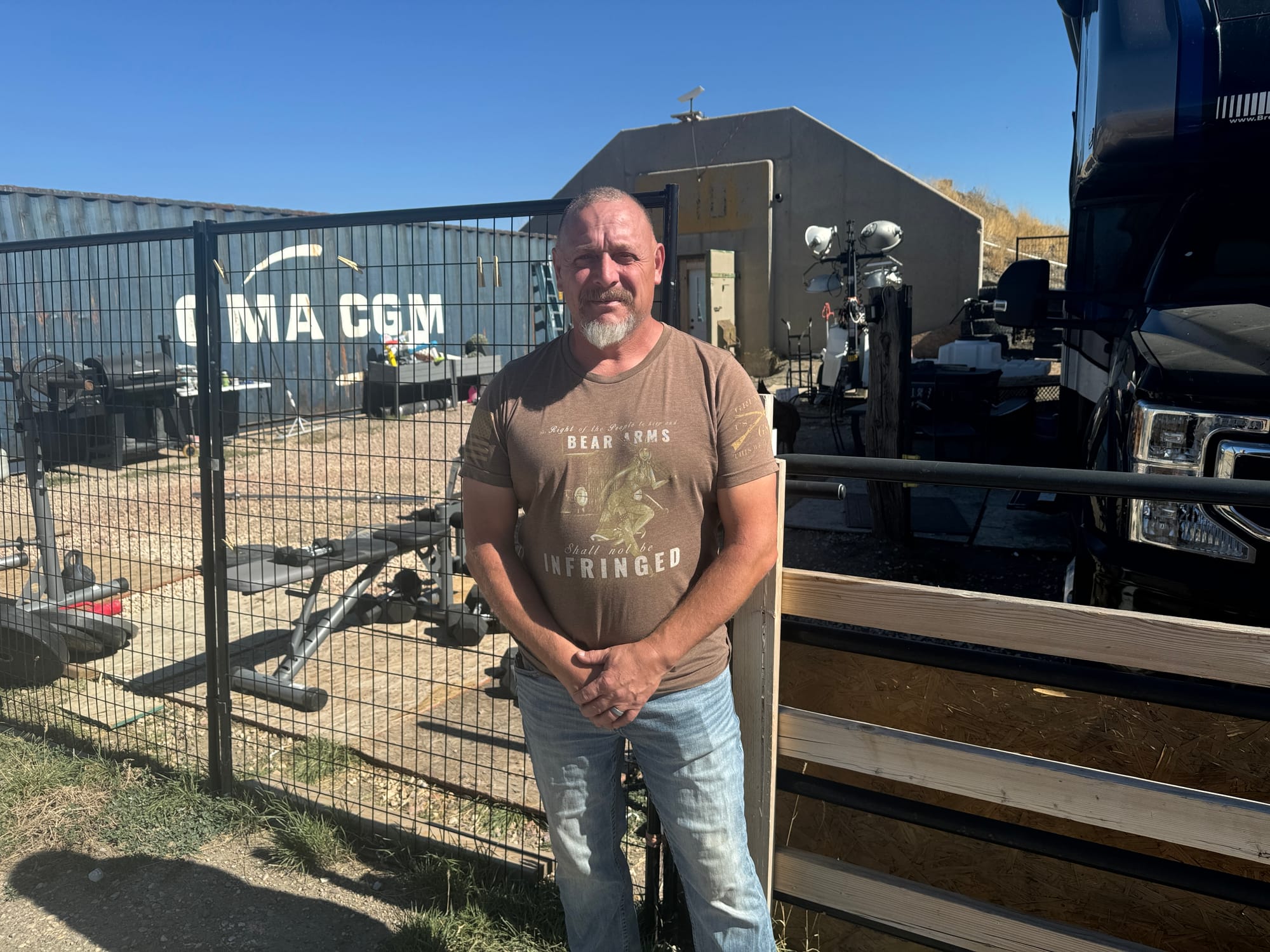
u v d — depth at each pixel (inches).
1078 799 71.5
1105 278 177.6
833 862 85.5
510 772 121.0
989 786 74.9
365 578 158.4
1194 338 115.1
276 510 286.0
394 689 153.1
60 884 107.7
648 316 69.7
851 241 489.7
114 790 125.0
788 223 744.3
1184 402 104.4
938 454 287.3
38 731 142.8
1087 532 119.3
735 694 84.0
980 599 74.9
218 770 123.0
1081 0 170.7
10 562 188.9
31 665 154.9
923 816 79.7
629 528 67.7
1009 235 952.9
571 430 68.5
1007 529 240.1
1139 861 71.4
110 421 324.8
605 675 67.4
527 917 97.7
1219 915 72.7
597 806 76.7
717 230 764.6
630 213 67.5
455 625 167.5
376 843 112.5
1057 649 72.4
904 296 224.5
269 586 145.3
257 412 120.6
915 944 84.2
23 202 353.1
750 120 750.5
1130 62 139.3
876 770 79.5
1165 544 105.3
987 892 81.7
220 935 98.3
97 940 97.8
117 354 343.0
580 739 74.5
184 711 148.4
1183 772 72.7
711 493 69.4
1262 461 98.5
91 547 239.1
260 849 114.0
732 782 73.4
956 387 276.4
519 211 95.9
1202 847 67.6
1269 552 97.7
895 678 83.0
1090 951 73.9
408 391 449.7
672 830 73.9
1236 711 67.1
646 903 94.0
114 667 166.1
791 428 301.1
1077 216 189.8
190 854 112.8
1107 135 144.2
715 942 74.5
